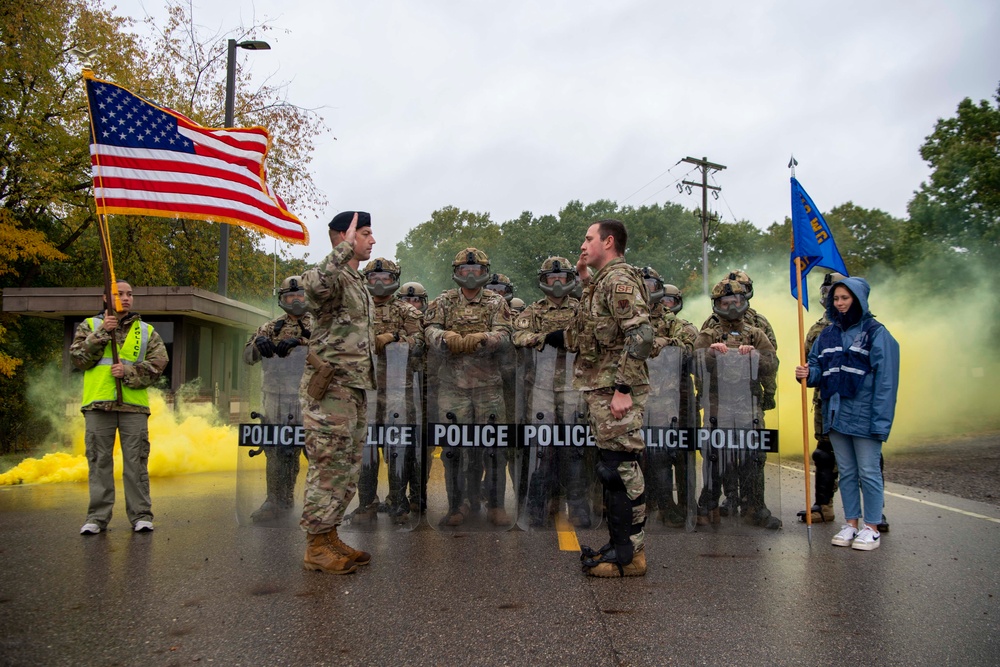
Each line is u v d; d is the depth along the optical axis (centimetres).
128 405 531
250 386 578
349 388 436
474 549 481
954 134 1952
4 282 1908
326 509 421
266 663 287
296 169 2048
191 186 633
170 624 331
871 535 490
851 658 293
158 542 498
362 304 453
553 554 467
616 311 402
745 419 565
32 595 375
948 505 674
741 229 5328
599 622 334
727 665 286
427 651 299
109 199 584
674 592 382
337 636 316
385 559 453
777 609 354
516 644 306
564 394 555
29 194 1728
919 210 1950
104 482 530
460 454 556
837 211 4256
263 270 2348
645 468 556
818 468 600
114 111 600
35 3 1641
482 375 559
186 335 1195
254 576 412
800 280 564
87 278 2052
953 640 314
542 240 5028
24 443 1872
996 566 442
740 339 618
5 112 1716
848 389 503
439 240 5828
